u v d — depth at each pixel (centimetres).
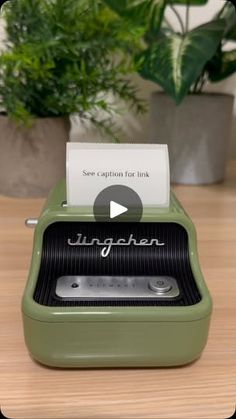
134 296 18
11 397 16
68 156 20
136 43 37
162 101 43
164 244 20
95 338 17
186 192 43
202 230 33
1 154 38
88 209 20
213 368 18
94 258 20
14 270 26
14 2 33
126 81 41
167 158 20
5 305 22
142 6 39
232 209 38
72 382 17
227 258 28
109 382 17
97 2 34
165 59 35
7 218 34
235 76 52
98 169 20
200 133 43
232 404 16
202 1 41
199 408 16
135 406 16
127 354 17
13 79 34
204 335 17
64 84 35
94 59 35
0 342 19
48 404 16
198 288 18
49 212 20
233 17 40
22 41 34
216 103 43
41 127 36
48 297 18
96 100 40
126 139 51
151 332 17
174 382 17
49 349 17
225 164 46
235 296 23
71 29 32
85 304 17
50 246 20
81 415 16
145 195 20
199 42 36
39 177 38
